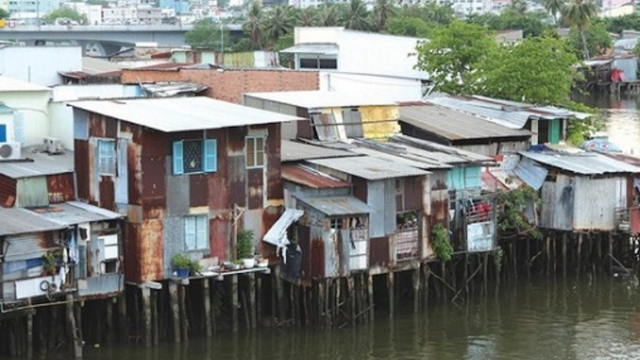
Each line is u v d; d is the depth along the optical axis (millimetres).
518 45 82812
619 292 60750
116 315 49125
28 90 59062
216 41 162625
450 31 86062
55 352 47156
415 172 53531
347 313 52500
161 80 79000
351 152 57688
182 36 167625
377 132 64562
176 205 49000
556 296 59656
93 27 161125
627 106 142875
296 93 67062
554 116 69312
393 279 54312
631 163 65812
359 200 52562
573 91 157875
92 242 47625
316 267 50938
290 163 54719
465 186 57375
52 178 51219
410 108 70062
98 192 50375
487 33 92375
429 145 61594
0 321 46500
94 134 50281
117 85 70938
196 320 50875
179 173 49000
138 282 48312
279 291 52000
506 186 62281
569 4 182125
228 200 50531
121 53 123250
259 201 51562
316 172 53812
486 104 73062
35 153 56062
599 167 63062
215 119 50469
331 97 65875
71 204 50562
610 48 182250
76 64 81875
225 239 50531
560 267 64312
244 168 51000
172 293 48781
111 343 48625
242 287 51219
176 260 48531
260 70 75875
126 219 48688
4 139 56500
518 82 79250
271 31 150750
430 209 54969
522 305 57844
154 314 48656
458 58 85812
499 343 51375
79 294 46969
